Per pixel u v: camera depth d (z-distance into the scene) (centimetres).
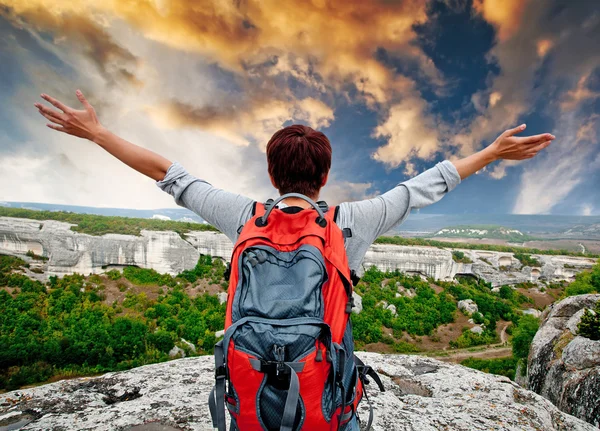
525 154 198
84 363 5566
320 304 154
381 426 343
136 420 338
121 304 7806
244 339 146
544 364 1659
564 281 11612
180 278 9000
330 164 194
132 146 211
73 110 202
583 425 388
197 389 408
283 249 168
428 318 8069
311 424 146
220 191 206
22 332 6134
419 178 198
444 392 439
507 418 372
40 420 336
